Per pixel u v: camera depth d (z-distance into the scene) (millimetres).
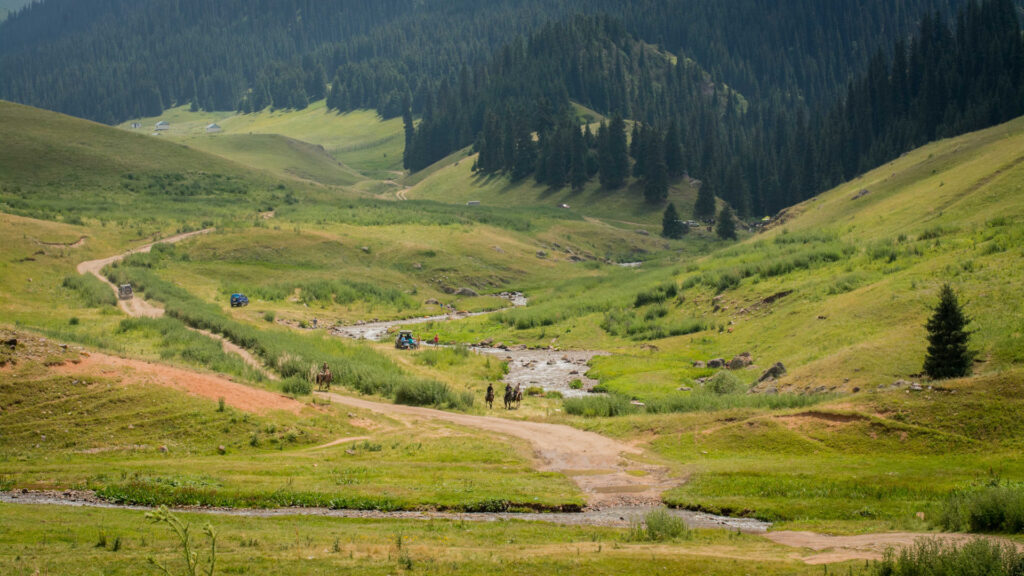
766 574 19641
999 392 37156
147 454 35156
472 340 98500
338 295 125250
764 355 71812
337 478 32281
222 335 76250
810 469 33625
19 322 75688
